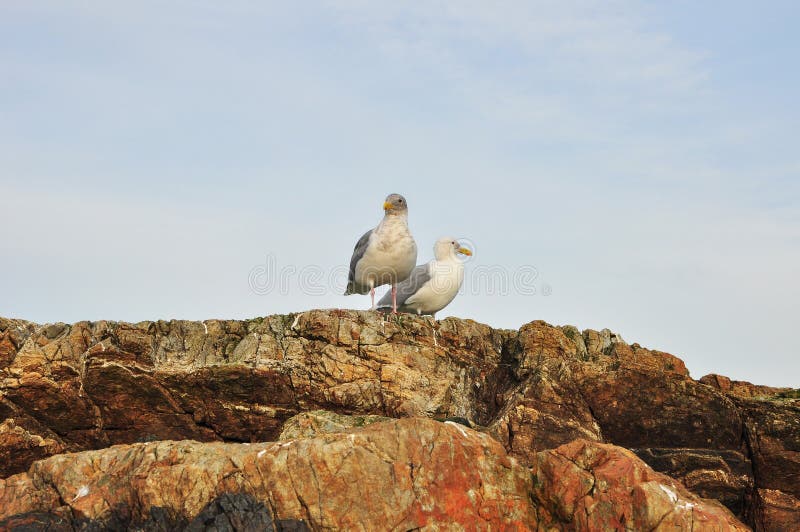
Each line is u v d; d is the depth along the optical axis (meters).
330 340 20.22
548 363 19.77
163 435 19.20
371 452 15.46
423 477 15.45
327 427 18.50
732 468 18.80
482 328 21.44
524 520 15.76
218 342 20.17
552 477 15.88
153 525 15.15
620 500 15.23
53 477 15.91
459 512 15.41
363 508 15.12
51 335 19.41
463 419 19.39
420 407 19.75
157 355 19.69
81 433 19.02
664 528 14.84
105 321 19.80
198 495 15.23
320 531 15.00
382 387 19.83
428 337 20.77
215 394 19.36
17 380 18.67
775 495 18.56
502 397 20.27
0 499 15.81
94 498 15.57
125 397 19.19
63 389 18.89
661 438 19.12
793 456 18.67
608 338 21.61
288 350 20.02
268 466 15.28
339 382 19.77
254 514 14.94
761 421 19.08
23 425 18.62
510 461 16.25
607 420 19.12
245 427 19.33
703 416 19.11
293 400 19.56
